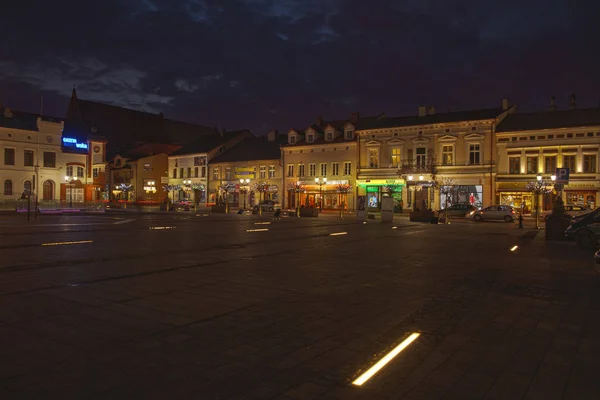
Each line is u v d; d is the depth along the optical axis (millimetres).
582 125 41250
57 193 55188
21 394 4094
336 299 8156
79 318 6598
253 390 4273
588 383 4551
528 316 7156
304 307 7512
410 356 5281
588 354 5406
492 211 38562
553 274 11133
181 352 5250
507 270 11719
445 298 8375
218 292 8570
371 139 52938
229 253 14398
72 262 12008
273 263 12367
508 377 4691
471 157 46719
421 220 36219
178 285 9156
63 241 17406
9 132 51281
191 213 48969
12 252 13992
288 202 60375
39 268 10992
